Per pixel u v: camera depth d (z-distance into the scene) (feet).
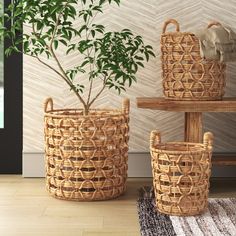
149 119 10.65
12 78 10.80
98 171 8.77
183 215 7.91
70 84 9.25
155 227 7.38
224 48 8.72
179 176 7.82
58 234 7.14
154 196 9.00
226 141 10.69
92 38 10.50
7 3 10.68
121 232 7.25
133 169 10.73
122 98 10.61
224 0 10.46
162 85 9.75
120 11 10.47
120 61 9.04
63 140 8.70
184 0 10.46
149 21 10.50
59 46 10.48
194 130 9.24
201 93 9.05
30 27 10.44
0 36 9.07
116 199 9.02
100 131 8.68
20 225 7.54
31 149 10.70
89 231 7.28
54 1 8.38
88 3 10.42
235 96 10.59
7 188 9.73
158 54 10.55
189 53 8.93
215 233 7.15
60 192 8.87
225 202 8.68
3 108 10.89
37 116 10.66
